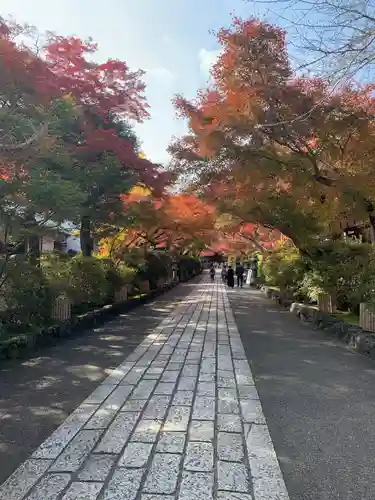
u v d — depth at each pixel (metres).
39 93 7.85
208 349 8.51
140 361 7.42
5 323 8.42
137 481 3.24
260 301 20.20
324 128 9.86
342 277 11.97
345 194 10.40
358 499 3.05
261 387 5.81
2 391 5.64
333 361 7.41
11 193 7.06
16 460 3.63
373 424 4.47
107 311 13.53
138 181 13.85
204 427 4.33
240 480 3.27
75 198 7.55
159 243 23.12
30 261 8.68
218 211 13.80
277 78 10.22
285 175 11.15
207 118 11.41
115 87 12.60
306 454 3.76
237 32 10.39
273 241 23.38
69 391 5.63
